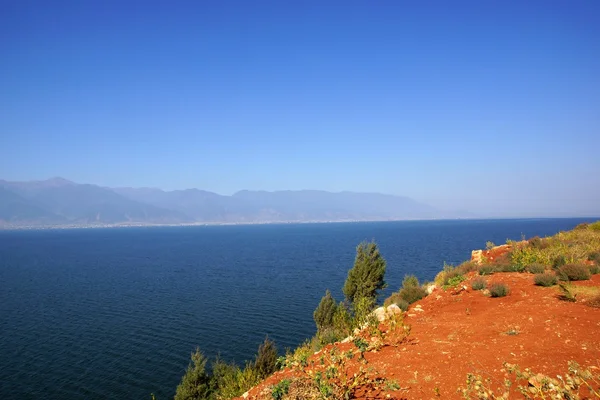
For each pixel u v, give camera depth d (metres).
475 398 6.70
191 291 64.56
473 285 16.34
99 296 62.38
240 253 138.38
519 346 8.91
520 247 23.08
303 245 171.38
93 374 31.34
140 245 194.25
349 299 28.38
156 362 33.50
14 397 27.81
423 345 10.17
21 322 46.94
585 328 9.53
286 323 43.25
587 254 18.33
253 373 21.34
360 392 7.78
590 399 5.99
